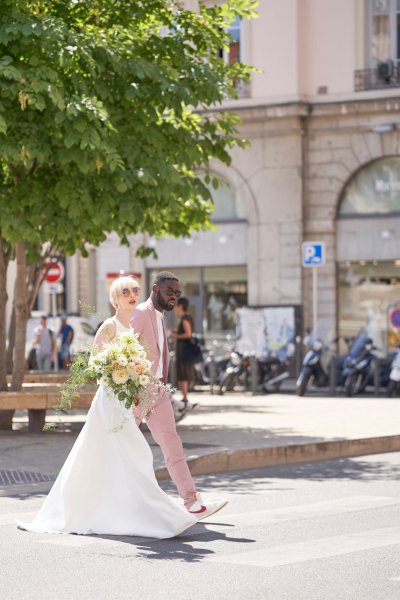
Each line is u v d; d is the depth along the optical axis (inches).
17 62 692.1
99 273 1536.7
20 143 666.2
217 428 755.4
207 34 780.6
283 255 1425.9
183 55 759.1
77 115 653.3
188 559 350.0
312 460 657.0
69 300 1948.8
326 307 1412.4
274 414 880.3
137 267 1512.1
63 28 676.7
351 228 1408.7
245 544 376.2
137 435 395.2
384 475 583.8
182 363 898.7
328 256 1414.9
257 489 528.4
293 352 1301.7
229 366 1195.3
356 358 1143.6
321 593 299.9
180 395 1142.3
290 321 1412.4
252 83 1424.7
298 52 1411.2
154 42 757.3
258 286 1435.8
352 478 570.9
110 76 720.3
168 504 390.6
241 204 1454.2
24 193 708.0
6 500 487.5
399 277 1390.3
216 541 382.6
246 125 1434.5
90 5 743.7
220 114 786.8
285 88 1413.6
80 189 693.9
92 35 703.7
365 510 453.7
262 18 1422.2
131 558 352.5
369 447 693.9
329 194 1413.6
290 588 306.2
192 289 1487.5
